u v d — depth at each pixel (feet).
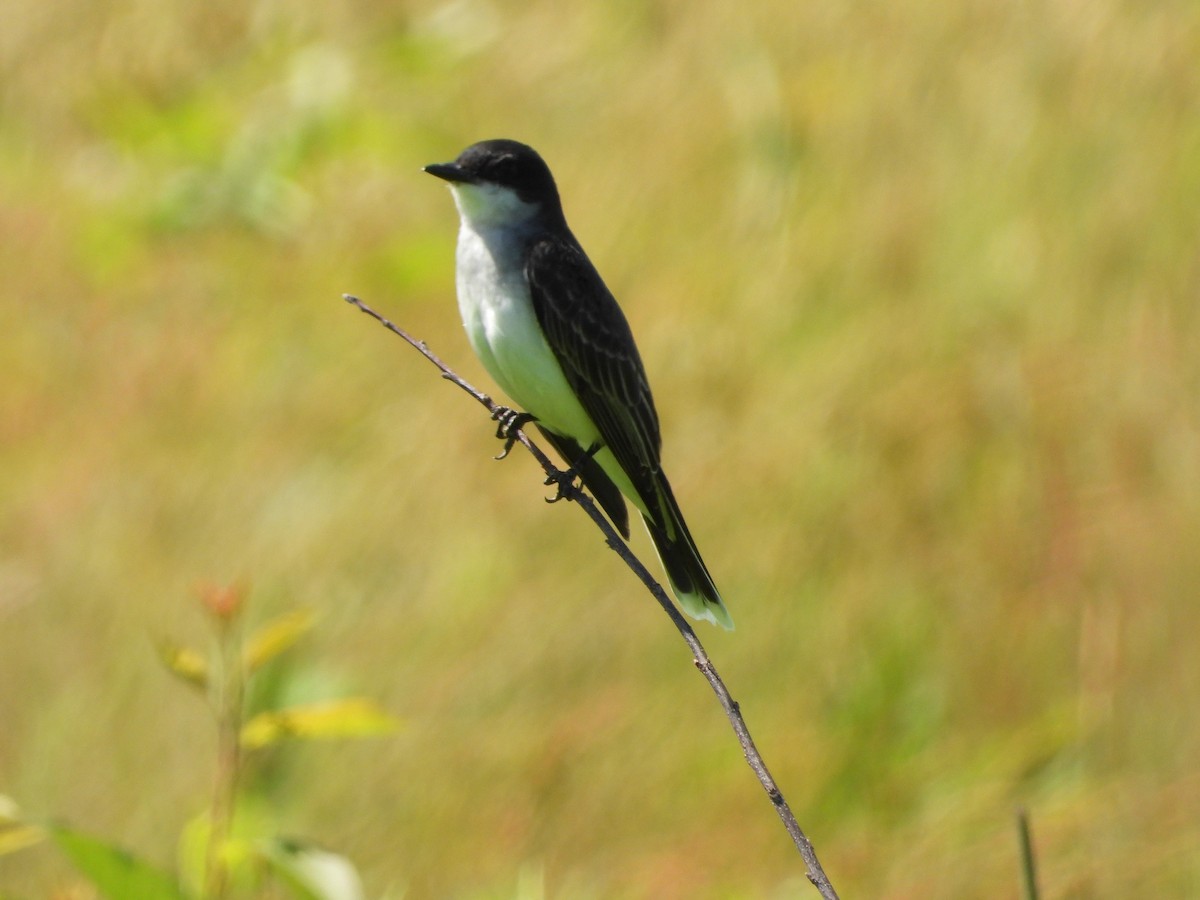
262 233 55.83
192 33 66.44
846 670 37.17
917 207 45.42
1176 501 38.14
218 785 20.80
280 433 43.32
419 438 41.86
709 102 51.60
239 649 21.56
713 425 41.52
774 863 34.24
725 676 37.22
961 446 40.01
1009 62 48.98
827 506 39.40
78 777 36.09
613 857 34.32
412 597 38.45
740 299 44.32
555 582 38.22
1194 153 44.83
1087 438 39.78
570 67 58.44
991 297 43.50
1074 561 37.68
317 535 39.99
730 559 38.93
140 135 59.77
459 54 61.41
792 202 47.32
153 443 44.11
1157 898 32.89
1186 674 35.78
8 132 62.95
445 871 34.24
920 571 38.22
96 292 52.31
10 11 67.00
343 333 47.73
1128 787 34.47
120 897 17.93
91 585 39.47
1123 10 48.78
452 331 47.06
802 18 53.47
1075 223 44.32
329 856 20.33
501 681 36.73
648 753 35.73
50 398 46.98
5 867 34.35
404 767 35.29
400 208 55.16
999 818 34.60
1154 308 41.78
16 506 42.24
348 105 59.77
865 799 35.47
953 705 36.86
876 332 42.55
